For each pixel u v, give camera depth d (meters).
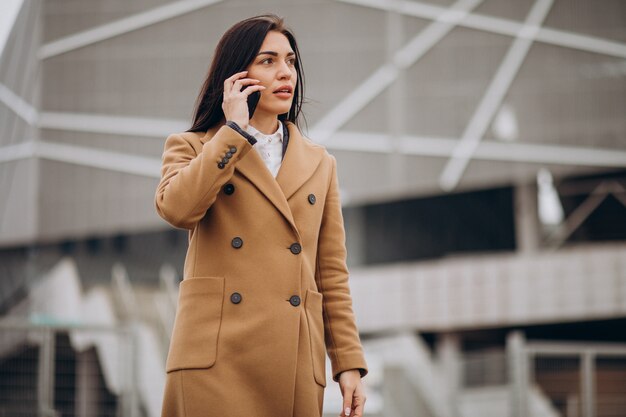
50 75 21.22
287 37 2.51
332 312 2.52
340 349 2.50
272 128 2.50
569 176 20.27
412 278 20.11
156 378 11.76
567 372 10.96
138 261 21.80
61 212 21.00
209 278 2.32
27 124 21.19
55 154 21.14
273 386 2.29
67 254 21.61
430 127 20.27
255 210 2.35
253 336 2.29
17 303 20.77
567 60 20.06
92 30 21.27
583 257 18.94
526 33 20.20
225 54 2.44
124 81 21.16
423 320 19.91
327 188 2.56
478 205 22.27
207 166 2.23
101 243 21.78
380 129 20.31
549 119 20.02
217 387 2.27
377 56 20.45
